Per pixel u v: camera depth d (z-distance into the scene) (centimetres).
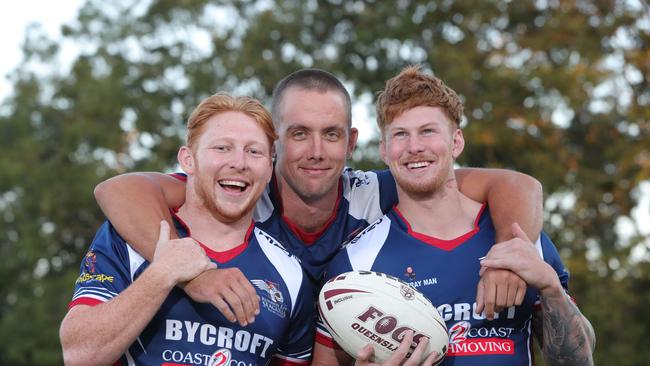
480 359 486
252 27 2184
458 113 510
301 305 497
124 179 502
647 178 1889
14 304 2508
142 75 2366
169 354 463
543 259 507
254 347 475
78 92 2483
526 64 1995
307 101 525
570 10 2030
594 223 2028
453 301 493
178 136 2277
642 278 1936
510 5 2077
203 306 468
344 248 518
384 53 2119
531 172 1927
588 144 2061
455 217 512
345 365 505
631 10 1988
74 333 438
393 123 499
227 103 480
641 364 1833
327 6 2219
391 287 460
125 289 446
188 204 493
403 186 503
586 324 499
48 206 2391
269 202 556
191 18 2359
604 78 1931
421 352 448
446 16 2098
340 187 563
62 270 2570
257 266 489
